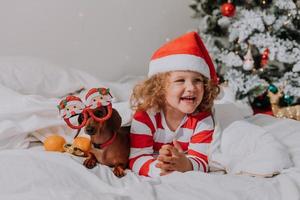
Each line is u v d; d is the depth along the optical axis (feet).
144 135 4.07
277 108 7.11
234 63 7.50
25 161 3.70
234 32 7.48
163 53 4.18
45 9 7.21
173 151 3.70
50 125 4.52
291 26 7.25
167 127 4.22
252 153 4.15
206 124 4.26
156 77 4.23
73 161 3.79
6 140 4.34
